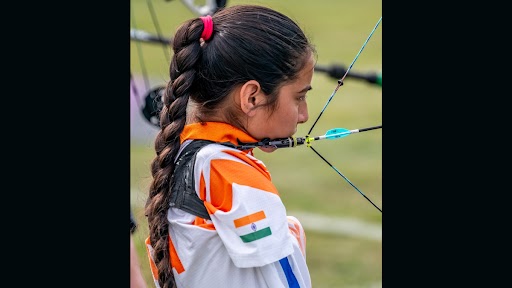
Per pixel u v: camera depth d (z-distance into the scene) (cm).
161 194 265
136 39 417
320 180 684
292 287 262
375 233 577
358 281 505
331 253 544
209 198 260
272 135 269
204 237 259
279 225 256
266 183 260
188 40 264
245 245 252
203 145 264
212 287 260
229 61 262
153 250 270
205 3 468
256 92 263
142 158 552
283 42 264
